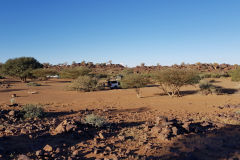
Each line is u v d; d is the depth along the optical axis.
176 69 22.38
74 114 12.46
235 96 21.31
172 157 5.85
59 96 23.00
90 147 6.75
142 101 19.27
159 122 9.21
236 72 36.28
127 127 9.56
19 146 6.47
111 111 14.09
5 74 52.38
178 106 16.17
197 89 28.28
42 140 7.17
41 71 51.69
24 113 11.34
